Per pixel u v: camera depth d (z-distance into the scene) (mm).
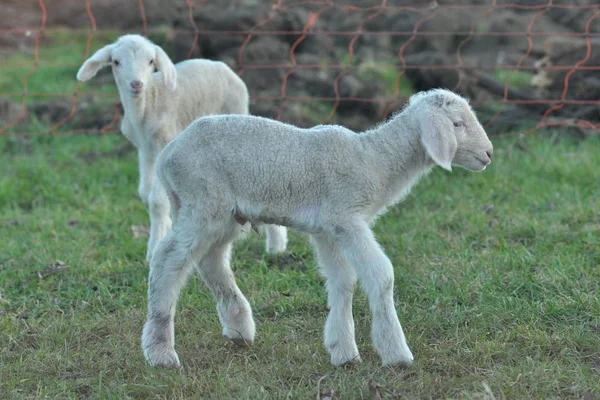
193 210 6953
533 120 14523
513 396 6527
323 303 8547
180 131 10352
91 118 15859
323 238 7230
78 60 19812
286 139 7008
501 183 12047
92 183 12984
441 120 6984
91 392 6914
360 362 7230
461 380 6805
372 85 15461
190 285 9070
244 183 6953
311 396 6617
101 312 8648
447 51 17312
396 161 7160
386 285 6859
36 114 16172
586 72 15312
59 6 23078
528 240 10062
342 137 7066
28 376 7195
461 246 9906
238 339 7590
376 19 18219
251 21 17062
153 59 10086
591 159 12656
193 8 17906
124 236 10883
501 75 16109
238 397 6605
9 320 8336
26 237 10852
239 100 10875
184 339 7832
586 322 7805
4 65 18078
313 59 16797
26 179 13125
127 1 21859
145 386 6793
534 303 8172
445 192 11953
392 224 10828
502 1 18641
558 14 18141
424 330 7766
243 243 10422
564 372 6902
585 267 9078
